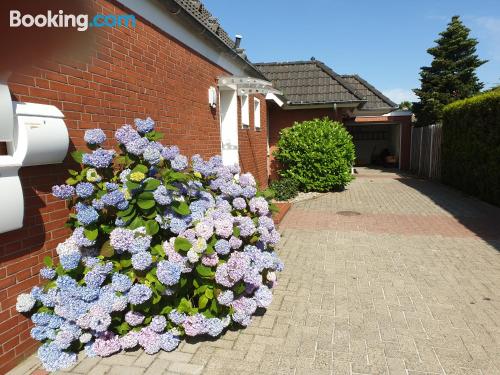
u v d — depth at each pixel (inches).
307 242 258.8
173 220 137.1
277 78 604.1
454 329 141.9
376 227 300.0
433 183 581.0
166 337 127.3
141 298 120.3
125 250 127.6
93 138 134.1
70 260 120.3
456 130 493.0
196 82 252.7
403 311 156.4
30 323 121.2
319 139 477.7
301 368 118.6
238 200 162.4
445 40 1003.3
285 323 146.5
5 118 103.3
